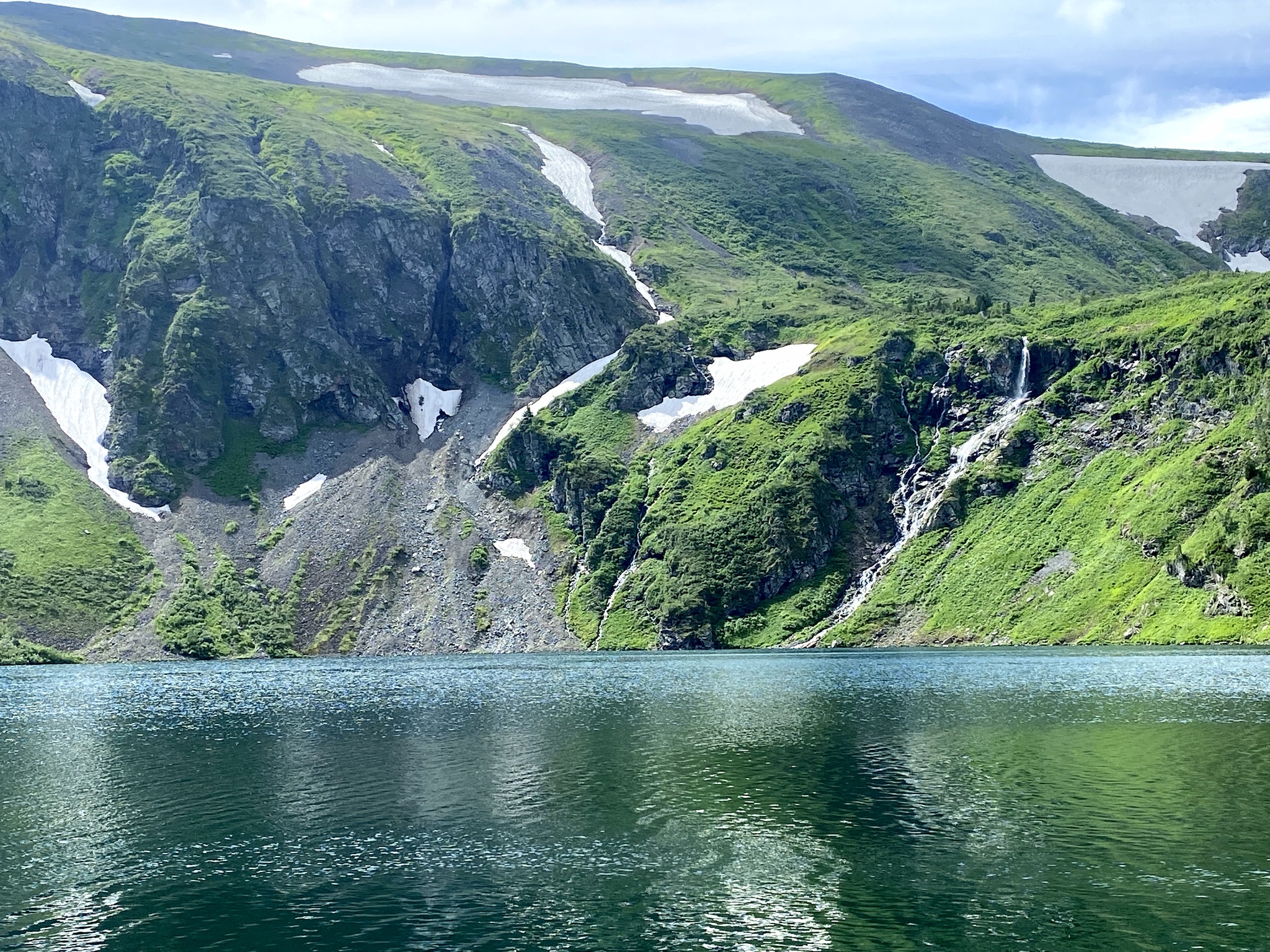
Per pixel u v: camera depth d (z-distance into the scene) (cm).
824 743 11506
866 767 10244
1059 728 11950
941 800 8900
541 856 7712
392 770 10662
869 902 6650
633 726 12938
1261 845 7544
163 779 10481
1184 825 8025
